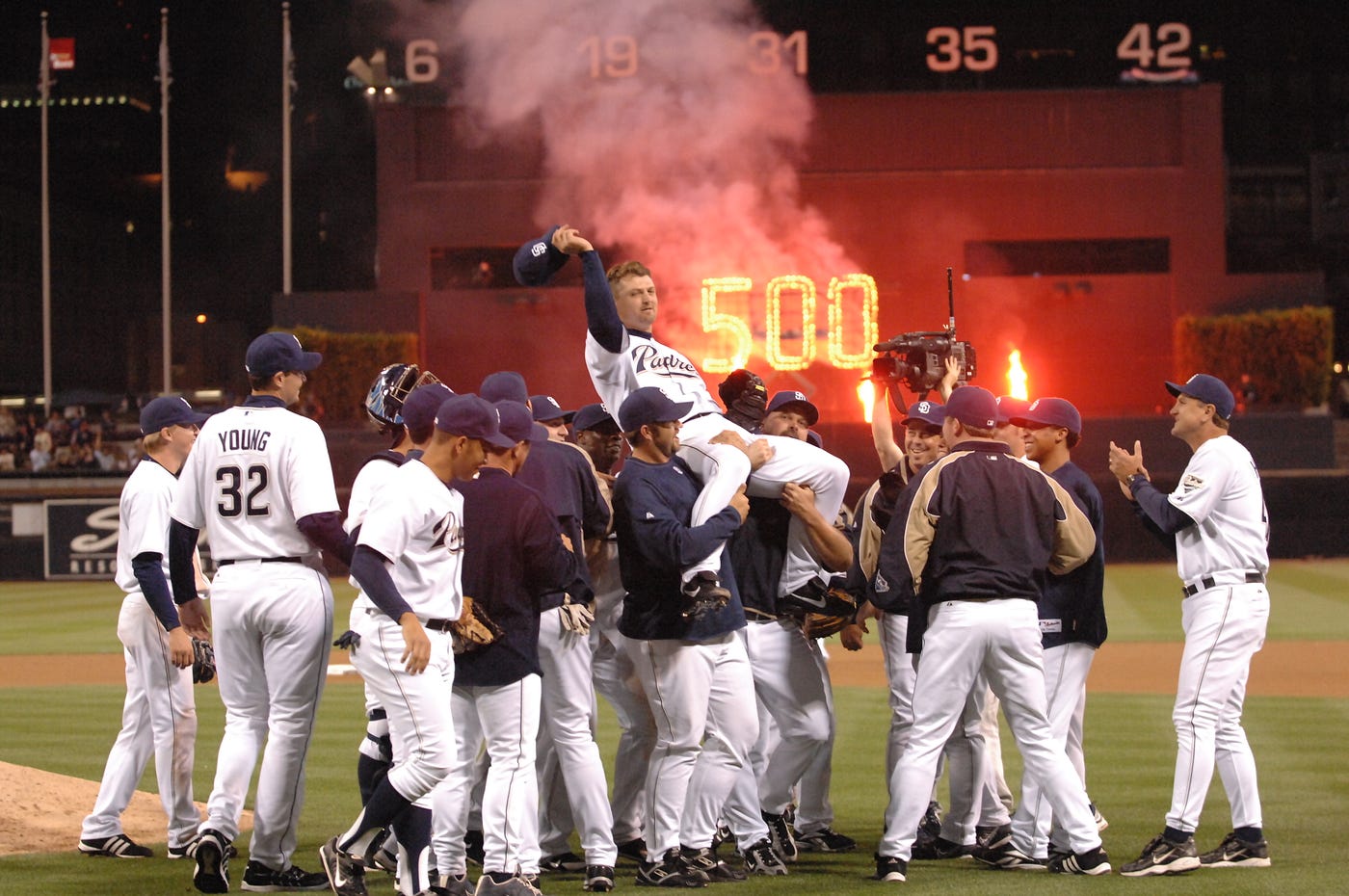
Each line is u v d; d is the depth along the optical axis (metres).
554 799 23.89
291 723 21.59
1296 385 117.00
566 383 125.94
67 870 22.77
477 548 20.34
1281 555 101.88
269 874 21.52
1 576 101.94
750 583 24.27
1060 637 24.11
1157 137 125.75
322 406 121.50
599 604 24.47
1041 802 23.11
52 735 37.00
